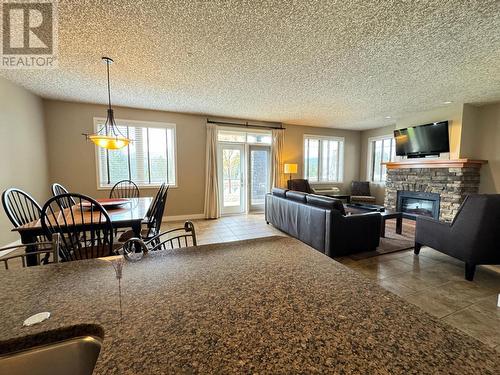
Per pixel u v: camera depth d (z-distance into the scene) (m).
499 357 0.46
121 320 0.58
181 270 0.87
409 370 0.43
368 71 3.01
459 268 2.70
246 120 5.87
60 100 4.24
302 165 6.72
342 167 7.36
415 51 2.51
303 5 1.81
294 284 0.76
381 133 6.87
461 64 2.81
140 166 4.96
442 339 0.51
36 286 0.75
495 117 4.39
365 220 3.10
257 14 1.92
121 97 4.07
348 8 1.85
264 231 4.37
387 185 5.81
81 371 0.58
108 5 1.80
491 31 2.14
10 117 3.28
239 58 2.66
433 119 4.89
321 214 3.03
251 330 0.54
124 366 0.44
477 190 4.54
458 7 1.83
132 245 1.08
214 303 0.65
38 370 0.57
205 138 5.45
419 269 2.68
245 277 0.81
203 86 3.54
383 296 0.69
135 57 2.62
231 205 5.97
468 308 1.95
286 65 2.83
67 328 0.57
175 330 0.54
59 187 3.10
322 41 2.32
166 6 1.82
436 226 2.75
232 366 0.44
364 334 0.53
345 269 0.88
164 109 4.89
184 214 5.38
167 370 0.43
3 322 0.59
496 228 2.28
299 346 0.49
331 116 5.52
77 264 0.92
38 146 3.95
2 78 3.12
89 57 2.62
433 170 4.80
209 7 1.83
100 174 4.63
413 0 1.75
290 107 4.73
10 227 3.27
